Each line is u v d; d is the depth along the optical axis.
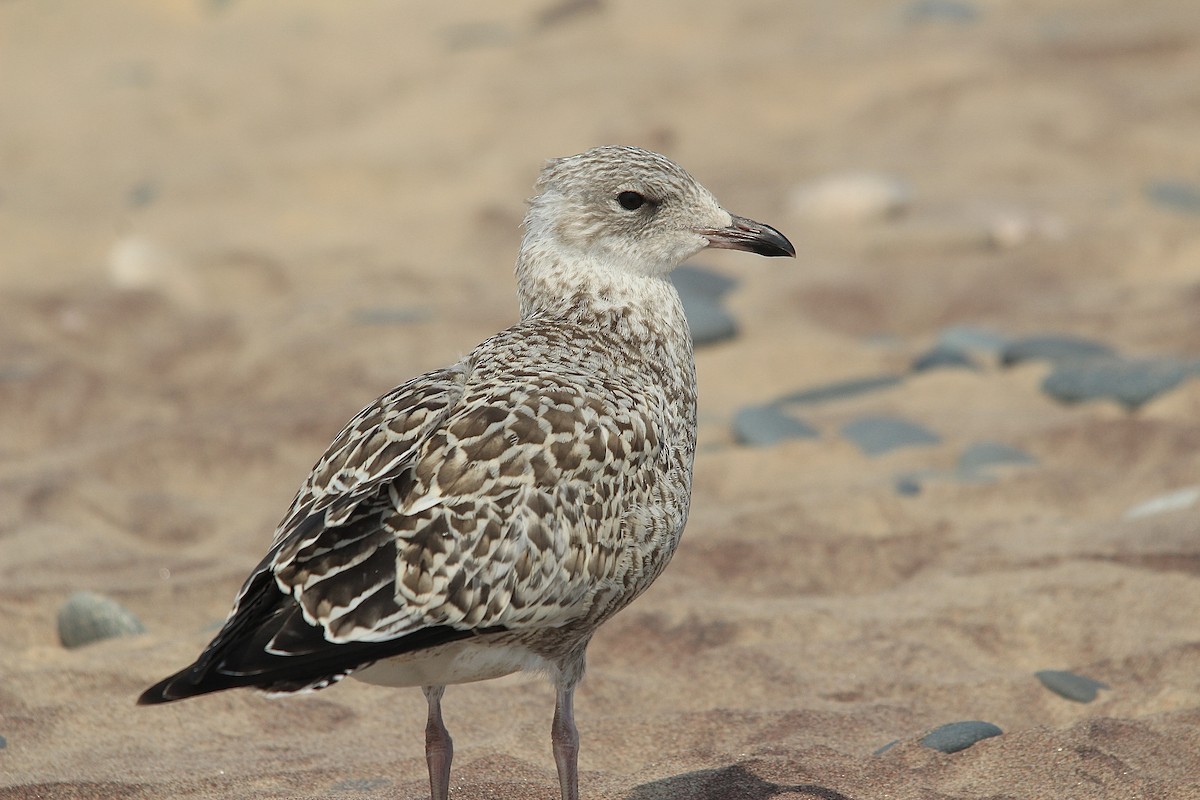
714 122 22.41
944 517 11.45
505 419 6.42
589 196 7.84
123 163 23.81
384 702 8.76
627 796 7.43
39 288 17.98
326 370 15.26
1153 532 10.56
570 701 7.00
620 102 23.05
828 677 9.02
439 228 19.97
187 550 11.57
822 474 12.55
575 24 27.88
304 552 6.04
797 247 18.58
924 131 21.61
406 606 6.07
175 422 14.00
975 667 9.16
